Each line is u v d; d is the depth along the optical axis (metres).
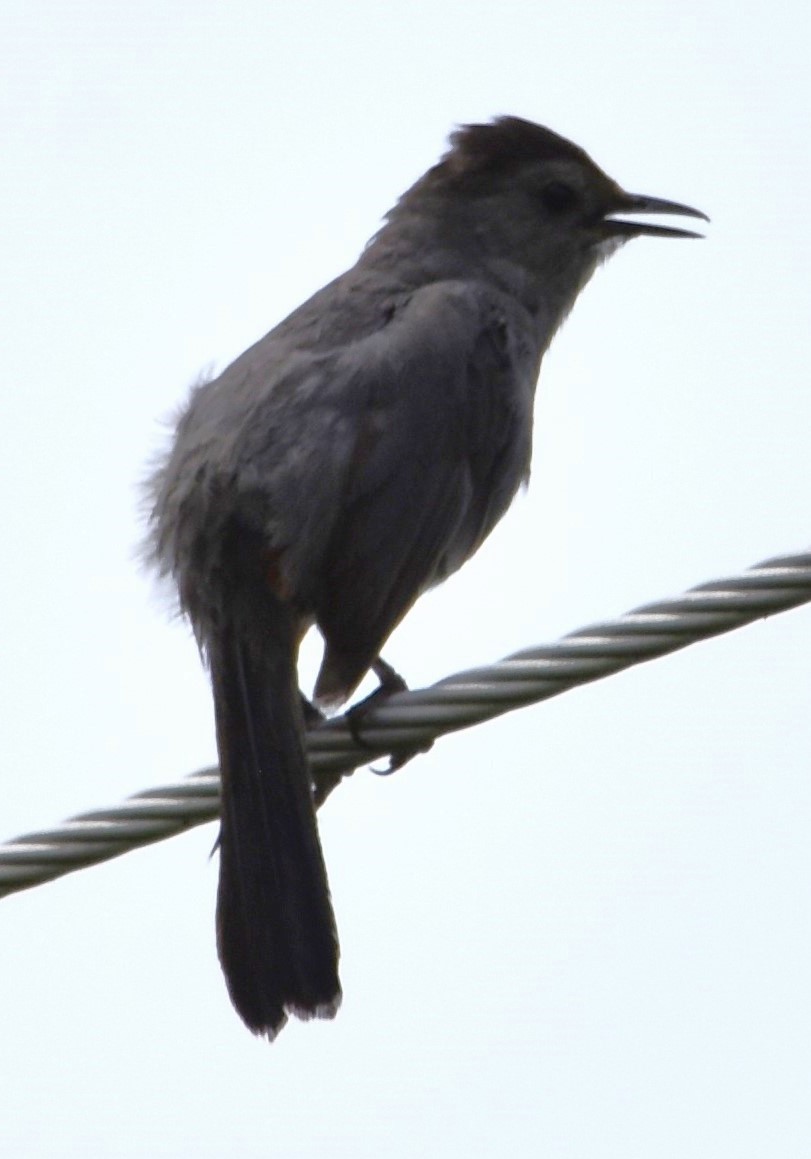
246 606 11.23
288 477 11.33
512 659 9.98
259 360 12.04
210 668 11.23
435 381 12.07
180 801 10.45
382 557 11.49
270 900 10.62
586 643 9.77
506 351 12.77
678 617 9.59
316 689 11.23
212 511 11.32
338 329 12.34
